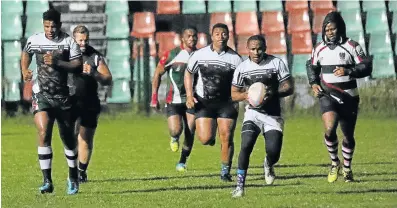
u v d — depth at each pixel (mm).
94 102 35031
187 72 35375
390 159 46281
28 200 31469
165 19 83312
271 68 29891
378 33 82625
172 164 44969
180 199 30766
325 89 34125
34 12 83125
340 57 33844
